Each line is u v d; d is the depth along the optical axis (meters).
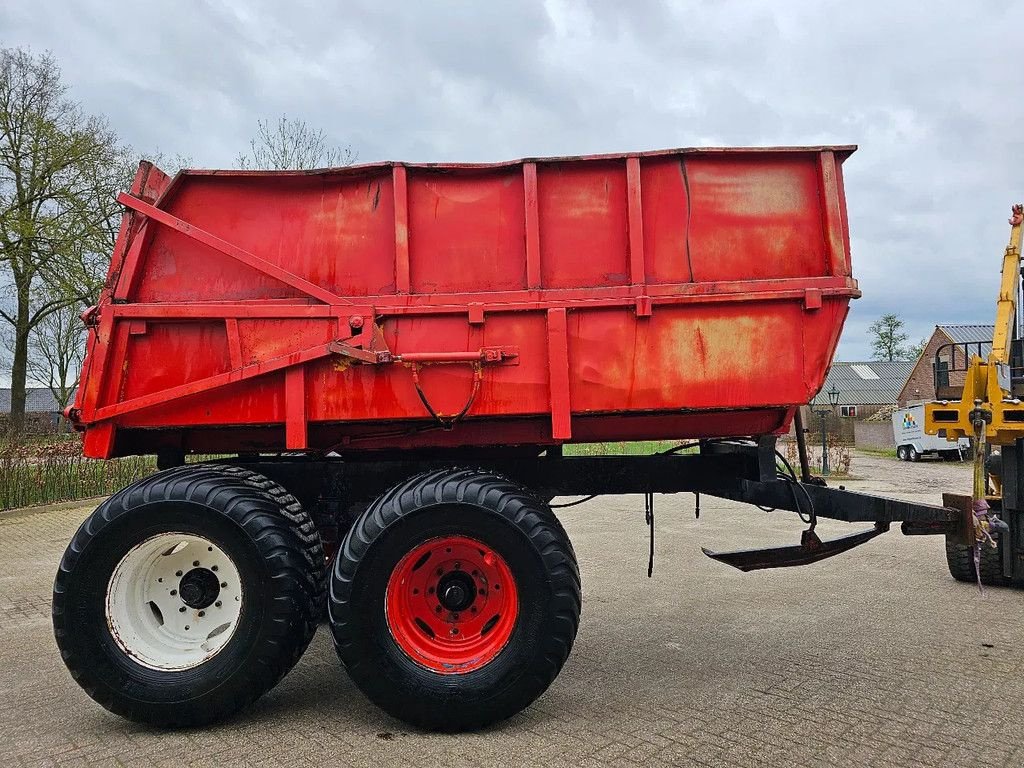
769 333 3.73
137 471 15.12
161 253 3.88
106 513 3.48
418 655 3.44
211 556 3.65
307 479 4.14
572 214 3.84
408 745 3.23
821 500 4.20
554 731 3.36
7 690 4.14
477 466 4.04
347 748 3.20
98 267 23.45
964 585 6.43
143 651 3.51
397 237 3.77
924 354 41.12
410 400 3.71
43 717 3.69
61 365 35.31
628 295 3.71
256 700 3.48
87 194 23.41
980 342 6.74
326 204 3.91
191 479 3.57
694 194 3.83
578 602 3.46
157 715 3.39
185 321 3.74
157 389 3.72
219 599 3.64
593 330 3.73
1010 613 5.45
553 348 3.68
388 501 3.48
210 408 3.72
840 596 6.04
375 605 3.36
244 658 3.40
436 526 3.41
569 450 9.05
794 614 5.46
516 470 4.21
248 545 3.45
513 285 3.81
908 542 8.77
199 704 3.39
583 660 4.41
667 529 10.02
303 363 3.66
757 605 5.77
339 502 4.18
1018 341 6.42
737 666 4.27
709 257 3.80
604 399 3.71
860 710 3.57
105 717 3.68
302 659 4.52
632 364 3.71
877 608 5.63
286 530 3.54
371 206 3.89
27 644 5.11
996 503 6.06
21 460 13.45
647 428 4.09
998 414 5.57
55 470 13.75
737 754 3.09
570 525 10.48
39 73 23.33
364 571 3.37
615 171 3.85
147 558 3.56
